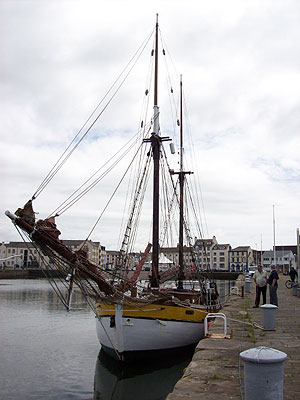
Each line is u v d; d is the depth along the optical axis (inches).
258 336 474.3
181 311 630.5
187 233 1021.2
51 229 504.7
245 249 5974.4
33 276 4037.9
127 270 717.9
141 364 608.7
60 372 600.4
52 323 1101.1
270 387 199.0
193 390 280.2
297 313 686.5
